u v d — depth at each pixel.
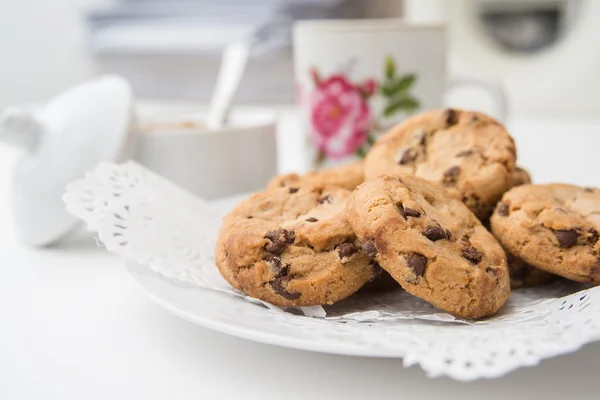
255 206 0.40
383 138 0.44
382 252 0.36
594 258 0.37
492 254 0.37
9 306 0.39
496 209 0.40
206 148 0.49
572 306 0.35
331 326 0.34
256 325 0.34
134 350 0.35
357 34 0.50
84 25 1.18
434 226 0.37
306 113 0.53
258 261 0.37
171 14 1.07
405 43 0.50
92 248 0.46
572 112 0.85
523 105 0.86
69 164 0.45
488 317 0.36
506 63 0.85
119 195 0.42
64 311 0.39
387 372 0.34
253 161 0.51
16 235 0.48
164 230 0.41
